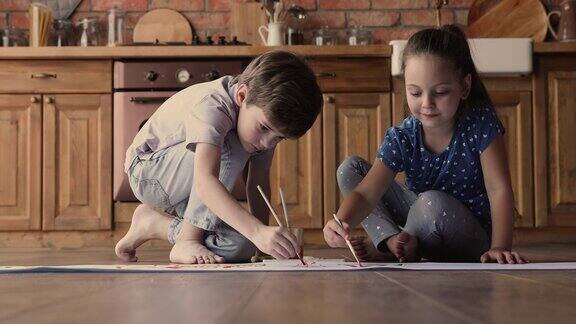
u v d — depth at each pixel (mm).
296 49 3508
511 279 1244
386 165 1896
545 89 3609
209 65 3521
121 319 756
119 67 3541
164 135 2029
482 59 3520
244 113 1750
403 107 3555
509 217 1763
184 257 1831
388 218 1947
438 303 885
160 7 4102
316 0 4094
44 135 3580
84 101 3566
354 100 3561
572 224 3602
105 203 3574
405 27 4102
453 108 1710
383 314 781
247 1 4078
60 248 3416
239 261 1919
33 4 3861
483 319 737
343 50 3510
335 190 3574
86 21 3959
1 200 3592
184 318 759
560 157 3609
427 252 1942
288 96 1654
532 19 3980
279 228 1549
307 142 3578
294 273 1418
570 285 1122
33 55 3514
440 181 1926
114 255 2670
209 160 1707
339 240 1599
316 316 769
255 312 807
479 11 4023
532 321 724
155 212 2098
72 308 862
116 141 3549
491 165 1805
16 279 1311
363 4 4102
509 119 3615
